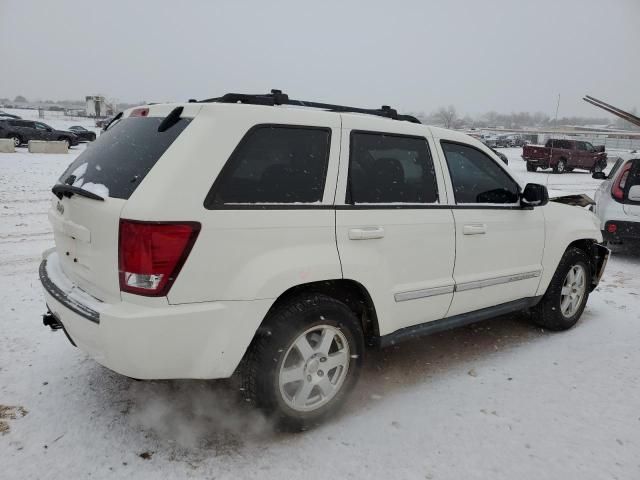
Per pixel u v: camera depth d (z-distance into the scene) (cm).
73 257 287
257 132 272
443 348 427
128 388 339
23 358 374
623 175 755
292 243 277
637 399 349
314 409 298
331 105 340
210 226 250
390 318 327
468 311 384
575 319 480
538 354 418
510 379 372
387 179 324
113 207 248
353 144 309
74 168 316
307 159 289
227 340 259
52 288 295
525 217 411
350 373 311
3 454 267
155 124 284
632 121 827
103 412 310
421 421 314
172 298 245
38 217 935
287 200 279
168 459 269
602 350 430
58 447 275
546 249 434
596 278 507
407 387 356
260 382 275
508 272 402
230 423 304
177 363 253
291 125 285
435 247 344
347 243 297
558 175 2509
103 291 261
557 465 277
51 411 308
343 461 273
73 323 266
